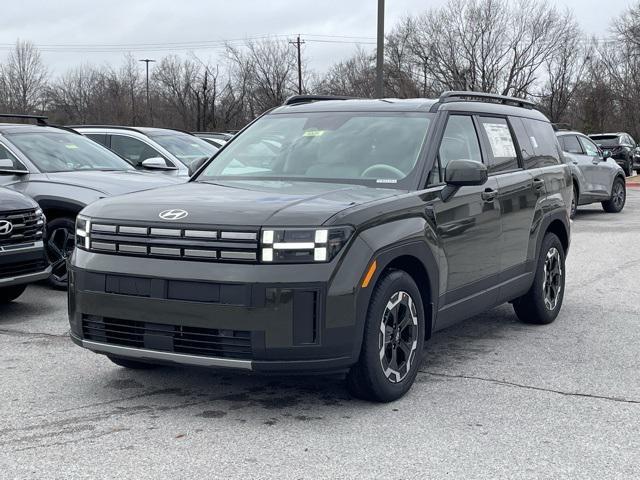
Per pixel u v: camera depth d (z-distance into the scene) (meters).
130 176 9.03
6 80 70.25
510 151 6.55
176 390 5.13
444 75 56.22
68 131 10.00
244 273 4.24
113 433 4.35
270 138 5.99
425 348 6.27
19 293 7.86
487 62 56.34
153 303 4.40
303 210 4.39
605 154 17.58
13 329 6.89
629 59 59.91
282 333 4.24
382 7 25.08
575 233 14.24
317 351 4.30
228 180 5.61
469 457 4.03
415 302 4.96
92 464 3.91
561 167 7.44
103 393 5.07
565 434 4.37
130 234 4.52
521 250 6.48
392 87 56.50
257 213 4.37
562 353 6.13
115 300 4.52
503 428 4.45
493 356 6.04
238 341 4.29
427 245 5.02
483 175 5.18
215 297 4.28
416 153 5.41
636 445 4.21
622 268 10.33
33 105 70.88
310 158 5.62
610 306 7.95
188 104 63.19
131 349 4.52
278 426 4.46
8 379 5.38
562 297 7.38
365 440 4.25
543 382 5.35
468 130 6.02
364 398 4.82
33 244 7.29
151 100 67.88
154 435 4.32
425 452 4.09
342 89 62.31
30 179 8.65
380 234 4.59
